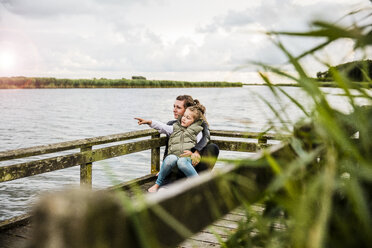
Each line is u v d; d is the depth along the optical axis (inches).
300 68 18.6
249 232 25.0
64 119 1167.0
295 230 20.5
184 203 27.5
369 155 21.5
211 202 30.8
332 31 15.2
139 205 22.5
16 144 653.9
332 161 20.4
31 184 369.7
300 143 24.9
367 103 20.0
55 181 386.3
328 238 21.4
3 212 285.6
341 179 20.8
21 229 114.2
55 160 129.7
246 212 25.4
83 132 843.4
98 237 17.4
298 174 25.2
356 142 25.4
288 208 21.5
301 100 20.5
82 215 16.5
